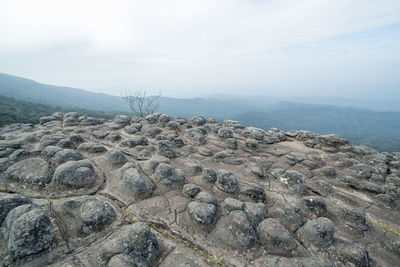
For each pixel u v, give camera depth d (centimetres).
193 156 626
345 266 304
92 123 854
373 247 367
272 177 553
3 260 238
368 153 757
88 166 420
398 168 679
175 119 916
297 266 272
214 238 318
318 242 330
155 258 267
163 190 416
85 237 287
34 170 403
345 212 423
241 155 674
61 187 382
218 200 408
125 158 514
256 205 372
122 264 232
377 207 497
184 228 331
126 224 321
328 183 570
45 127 803
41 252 253
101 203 326
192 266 262
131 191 391
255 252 304
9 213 274
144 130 766
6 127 812
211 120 982
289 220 371
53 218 306
